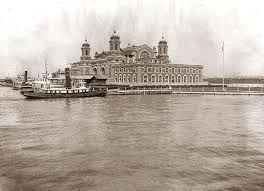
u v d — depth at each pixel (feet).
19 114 185.37
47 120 157.79
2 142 104.88
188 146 97.60
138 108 219.61
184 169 74.28
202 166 76.59
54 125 141.08
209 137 111.65
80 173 71.77
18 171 73.46
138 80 480.23
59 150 93.25
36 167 76.43
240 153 88.79
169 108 219.20
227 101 289.33
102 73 590.14
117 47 572.51
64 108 223.30
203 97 360.48
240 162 79.82
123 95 402.31
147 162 80.12
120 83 501.97
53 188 63.05
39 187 63.62
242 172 71.87
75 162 80.53
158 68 497.46
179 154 87.92
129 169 74.49
